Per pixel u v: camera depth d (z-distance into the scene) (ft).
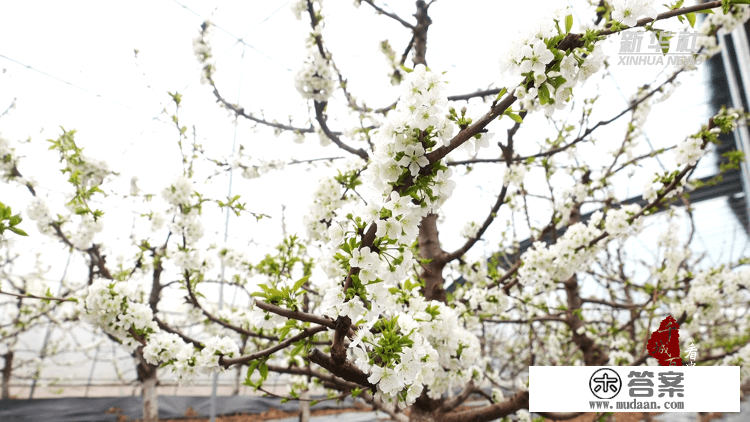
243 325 16.29
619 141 28.37
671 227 19.84
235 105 16.38
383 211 5.26
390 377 5.68
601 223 13.56
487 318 16.25
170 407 38.27
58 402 36.17
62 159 13.89
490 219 12.55
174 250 16.35
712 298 15.64
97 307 9.91
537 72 4.66
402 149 5.09
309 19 14.40
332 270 6.98
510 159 13.34
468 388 14.01
